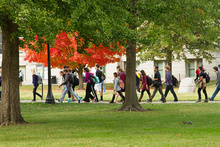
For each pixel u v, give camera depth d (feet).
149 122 71.15
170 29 95.86
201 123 68.49
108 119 77.71
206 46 218.79
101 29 63.82
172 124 67.46
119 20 69.21
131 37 70.79
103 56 193.47
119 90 122.11
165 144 44.93
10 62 69.82
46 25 57.26
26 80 303.89
